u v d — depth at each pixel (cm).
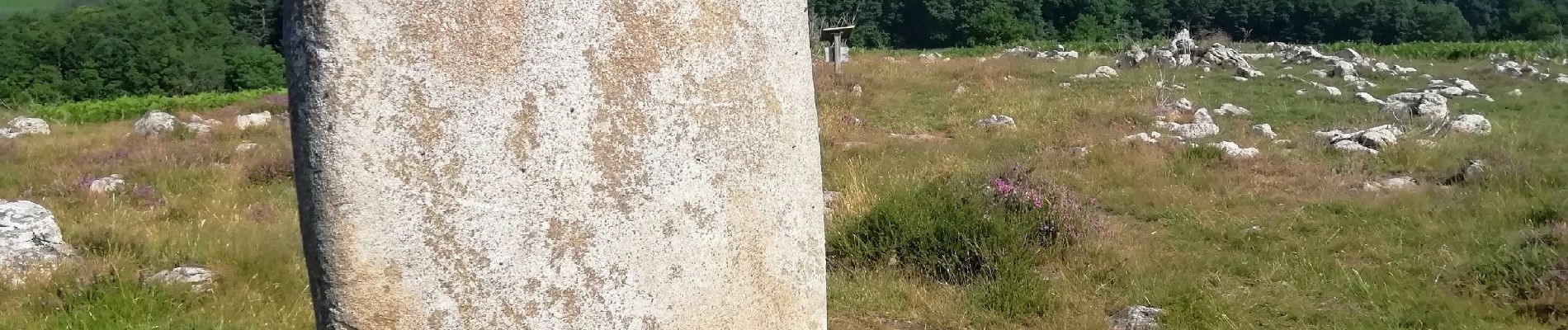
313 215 133
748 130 170
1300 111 1130
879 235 520
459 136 137
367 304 134
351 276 132
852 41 4547
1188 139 919
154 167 802
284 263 486
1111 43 2711
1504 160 727
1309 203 643
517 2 140
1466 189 662
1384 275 479
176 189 732
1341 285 465
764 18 172
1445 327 405
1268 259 521
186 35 3141
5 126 1277
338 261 132
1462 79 1480
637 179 155
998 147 896
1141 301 449
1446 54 2252
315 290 137
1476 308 421
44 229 483
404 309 136
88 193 689
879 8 4759
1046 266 506
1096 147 847
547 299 148
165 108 1605
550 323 149
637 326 158
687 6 158
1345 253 524
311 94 128
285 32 134
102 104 1631
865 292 456
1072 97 1274
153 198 692
